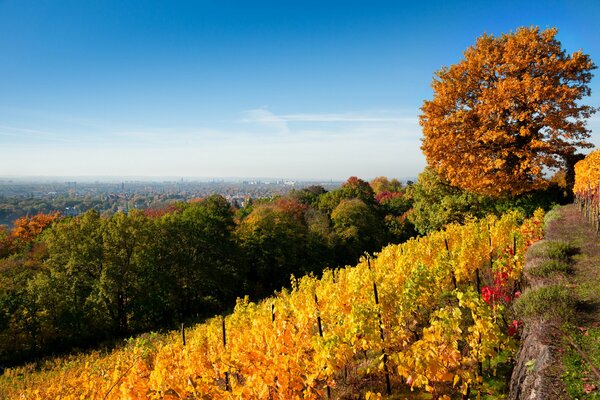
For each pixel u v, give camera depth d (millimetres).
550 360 4219
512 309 6355
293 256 40281
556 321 4945
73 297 25312
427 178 25094
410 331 7074
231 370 6605
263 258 38656
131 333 26000
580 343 4387
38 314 23656
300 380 5789
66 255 25953
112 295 25156
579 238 10102
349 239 48062
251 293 36719
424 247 11156
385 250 13016
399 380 6176
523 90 17812
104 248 26297
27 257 31641
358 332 5641
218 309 31266
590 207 12391
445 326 5055
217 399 6281
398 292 7820
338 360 5566
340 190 60875
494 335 5188
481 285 8750
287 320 7188
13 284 26453
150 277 28031
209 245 32531
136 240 27609
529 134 18234
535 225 11984
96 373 9461
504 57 18906
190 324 25328
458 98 20578
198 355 7594
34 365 19453
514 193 19344
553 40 18734
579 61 18000
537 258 8141
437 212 24078
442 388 5555
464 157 19516
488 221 14094
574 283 6336
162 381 6469
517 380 4637
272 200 72625
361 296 7441
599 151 14164
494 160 18969
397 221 54250
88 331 25031
